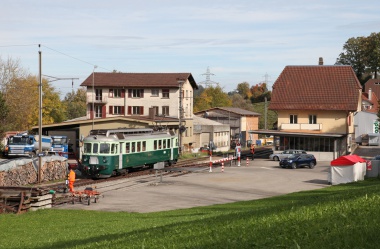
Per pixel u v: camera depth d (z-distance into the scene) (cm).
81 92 16425
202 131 10150
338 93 7800
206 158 7681
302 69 8225
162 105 10112
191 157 7869
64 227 2558
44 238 2195
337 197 2086
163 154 5969
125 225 2461
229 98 17650
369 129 10656
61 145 7350
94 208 3341
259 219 1634
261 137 13338
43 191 3331
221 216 2164
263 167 6212
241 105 16562
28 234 2375
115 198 3759
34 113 10562
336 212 1470
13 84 9712
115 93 10394
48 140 7194
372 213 1358
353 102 7656
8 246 2020
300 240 1167
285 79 8131
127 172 5388
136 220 2691
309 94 7881
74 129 7994
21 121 9894
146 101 10212
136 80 10294
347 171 4578
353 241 1088
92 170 5006
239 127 11931
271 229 1366
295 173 5562
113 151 5050
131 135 5378
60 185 4425
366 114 10650
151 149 5709
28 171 4569
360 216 1333
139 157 5481
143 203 3547
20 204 3136
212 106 16150
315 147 7438
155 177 5012
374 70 15638
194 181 4794
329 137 7325
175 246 1355
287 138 7562
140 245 1466
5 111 7444
